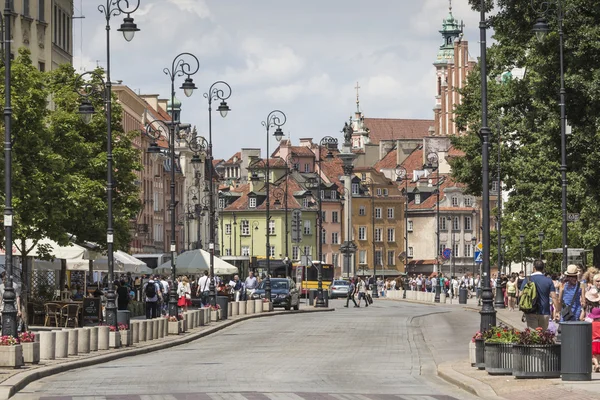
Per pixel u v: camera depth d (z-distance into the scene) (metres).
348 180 188.00
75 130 68.06
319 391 27.64
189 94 64.81
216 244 198.62
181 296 71.25
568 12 51.31
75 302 58.28
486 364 30.52
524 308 33.03
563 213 50.41
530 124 54.50
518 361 28.42
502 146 76.31
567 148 53.25
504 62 66.38
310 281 144.88
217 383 30.02
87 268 74.69
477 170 81.00
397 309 96.44
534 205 69.25
